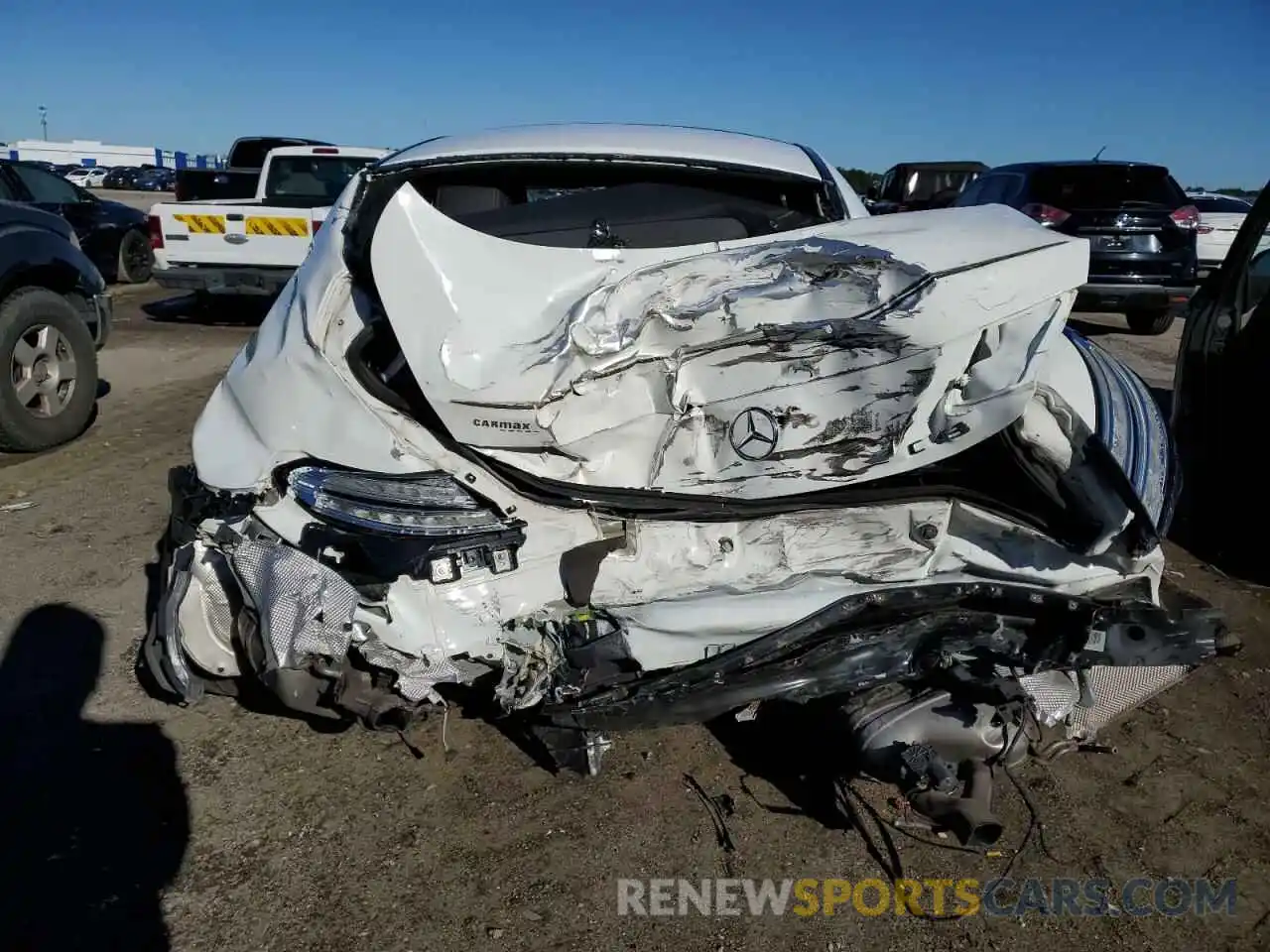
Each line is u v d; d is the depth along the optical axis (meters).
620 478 2.54
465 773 2.72
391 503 2.45
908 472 2.78
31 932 2.14
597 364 2.32
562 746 2.46
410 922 2.22
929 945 2.19
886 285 2.30
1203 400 4.51
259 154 13.25
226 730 2.89
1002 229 2.49
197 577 2.55
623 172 3.10
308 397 2.55
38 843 2.41
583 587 2.49
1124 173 9.62
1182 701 3.17
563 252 2.57
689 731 2.93
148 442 5.62
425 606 2.44
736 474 2.49
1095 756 2.87
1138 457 2.72
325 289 2.71
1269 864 2.46
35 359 5.30
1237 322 4.40
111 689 3.07
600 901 2.29
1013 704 2.36
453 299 2.40
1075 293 2.37
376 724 2.38
